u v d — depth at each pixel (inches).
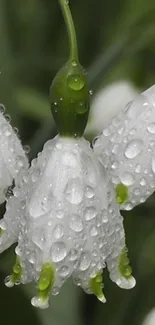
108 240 5.3
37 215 5.2
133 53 7.1
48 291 5.1
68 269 5.2
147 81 7.8
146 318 6.8
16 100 7.8
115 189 5.4
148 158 5.5
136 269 7.6
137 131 5.5
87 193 5.3
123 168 5.4
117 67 7.7
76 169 5.3
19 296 7.2
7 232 5.4
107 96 7.4
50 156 5.4
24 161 5.5
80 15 8.6
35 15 8.7
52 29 8.8
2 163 5.5
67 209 5.2
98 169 5.4
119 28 8.3
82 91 5.4
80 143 5.4
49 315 7.4
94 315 7.7
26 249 5.2
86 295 7.6
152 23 7.1
